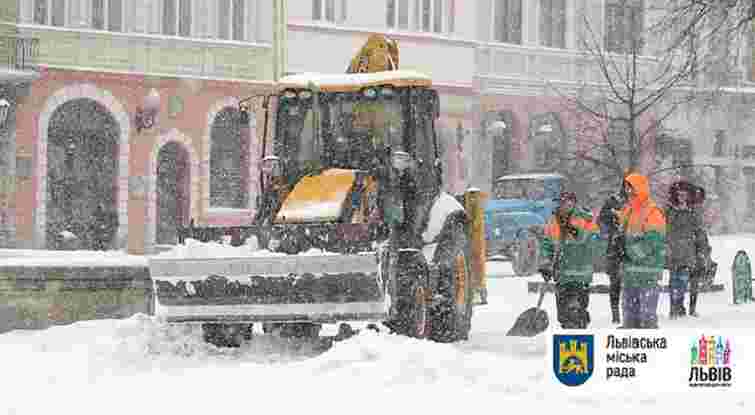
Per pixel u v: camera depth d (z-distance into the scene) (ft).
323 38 315.78
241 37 310.86
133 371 98.94
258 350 111.86
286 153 122.52
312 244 107.55
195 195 303.68
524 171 352.49
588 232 116.57
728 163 376.68
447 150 334.65
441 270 120.06
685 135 366.84
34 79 280.51
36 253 154.51
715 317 144.97
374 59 131.23
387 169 116.88
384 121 121.60
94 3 295.89
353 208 112.27
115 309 132.16
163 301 108.99
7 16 282.77
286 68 311.47
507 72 350.84
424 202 121.08
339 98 122.52
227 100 306.35
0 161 284.00
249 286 106.93
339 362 94.48
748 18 168.14
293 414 77.61
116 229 295.89
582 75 358.23
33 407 81.87
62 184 293.02
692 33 179.63
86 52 292.40
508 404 80.07
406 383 88.33
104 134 297.33
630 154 228.22
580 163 287.48
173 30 304.30
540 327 124.47
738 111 371.56
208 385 89.15
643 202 114.73
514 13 356.18
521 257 237.04
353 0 319.47
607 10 362.53
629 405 79.66
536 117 353.51
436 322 121.19
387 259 108.06
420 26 331.16
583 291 116.88
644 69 352.08
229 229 109.70
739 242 305.32
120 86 295.69
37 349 111.55
